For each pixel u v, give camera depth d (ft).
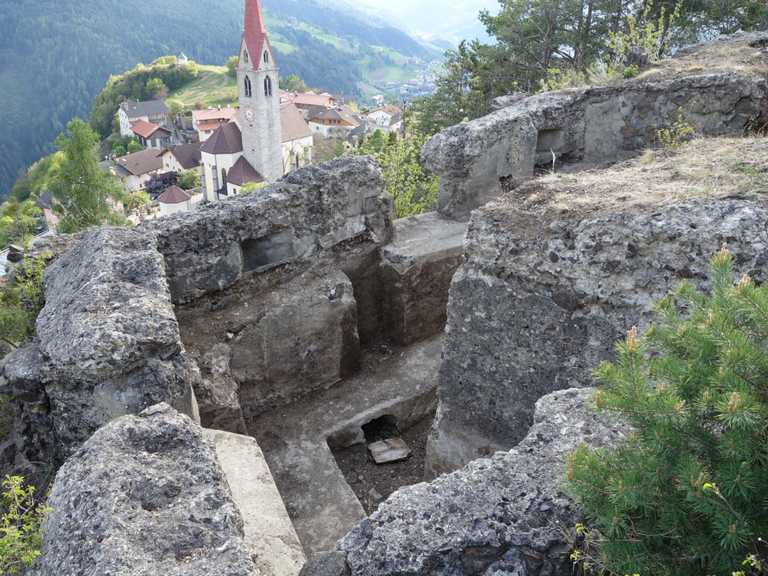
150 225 17.16
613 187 15.30
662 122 26.32
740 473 6.79
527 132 25.17
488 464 9.70
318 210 19.81
